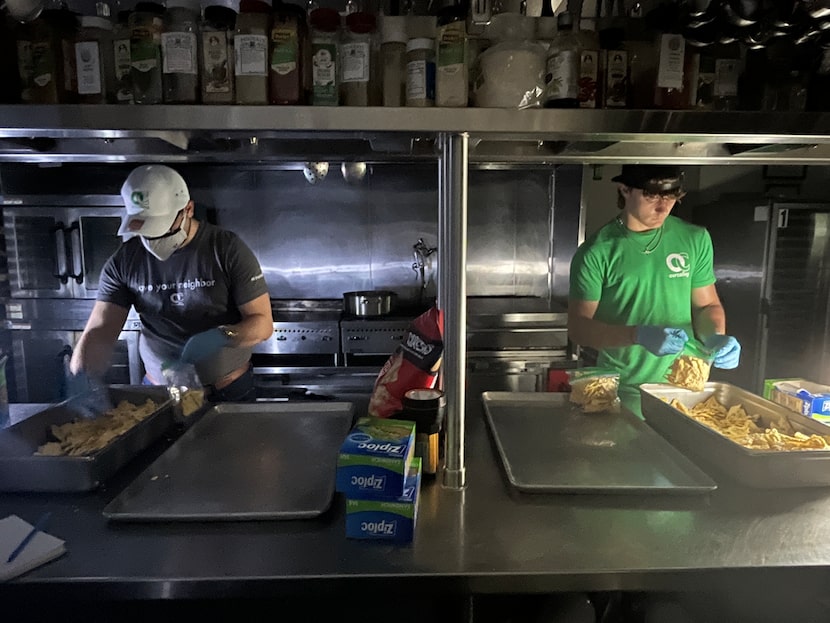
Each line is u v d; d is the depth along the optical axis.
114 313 1.82
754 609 1.00
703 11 0.99
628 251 1.76
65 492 1.01
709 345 1.57
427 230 3.22
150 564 0.80
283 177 3.15
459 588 0.79
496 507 0.97
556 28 1.08
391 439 0.91
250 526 0.90
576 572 0.79
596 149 1.43
